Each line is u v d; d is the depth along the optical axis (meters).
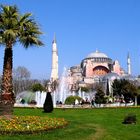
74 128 28.53
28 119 29.11
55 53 187.00
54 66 185.75
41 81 173.88
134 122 36.00
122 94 99.50
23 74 163.00
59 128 27.31
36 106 67.25
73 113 49.72
